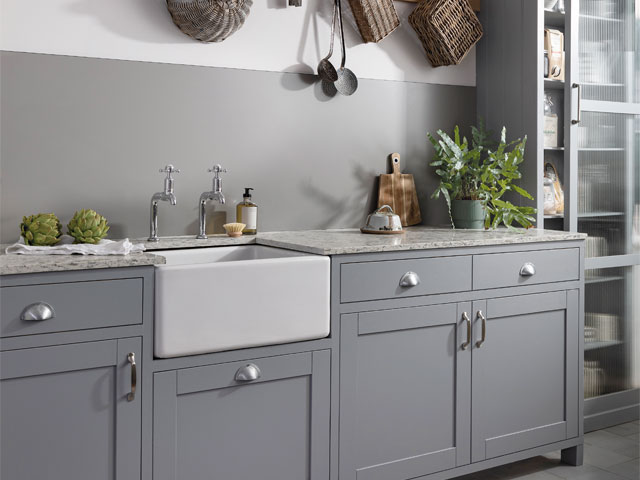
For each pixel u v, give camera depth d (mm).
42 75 2355
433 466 2443
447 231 2848
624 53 3223
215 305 1991
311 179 2896
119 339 1886
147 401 1927
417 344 2395
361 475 2291
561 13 3078
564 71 3053
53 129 2383
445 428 2471
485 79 3256
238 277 2021
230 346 2023
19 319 1754
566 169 3047
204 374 1999
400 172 3121
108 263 1850
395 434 2359
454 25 3041
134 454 1917
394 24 2971
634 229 3277
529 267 2621
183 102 2604
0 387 1745
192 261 2457
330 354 2213
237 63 2703
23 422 1779
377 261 2289
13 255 1958
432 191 3217
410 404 2387
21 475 1785
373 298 2285
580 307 2799
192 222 2652
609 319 3213
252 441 2090
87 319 1840
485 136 3100
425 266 2387
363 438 2295
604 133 3168
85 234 2232
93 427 1867
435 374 2438
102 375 1874
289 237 2602
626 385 3275
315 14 2865
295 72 2832
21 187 2342
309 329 2152
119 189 2506
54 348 1802
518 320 2633
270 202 2809
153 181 2566
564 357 2770
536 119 2994
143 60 2520
